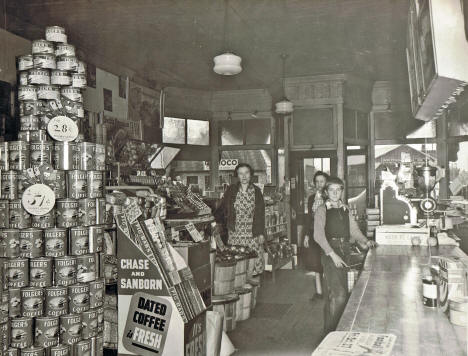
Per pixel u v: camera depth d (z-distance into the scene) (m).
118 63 7.38
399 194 4.63
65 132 3.17
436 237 4.17
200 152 9.62
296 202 8.98
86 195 3.19
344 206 4.10
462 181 5.43
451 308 1.91
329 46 6.82
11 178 3.06
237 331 4.32
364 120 9.01
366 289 2.52
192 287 3.13
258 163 9.46
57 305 3.02
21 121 3.32
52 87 3.37
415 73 2.79
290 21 5.82
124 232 3.02
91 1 5.26
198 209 4.21
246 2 5.29
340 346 1.64
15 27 5.30
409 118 8.76
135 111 7.90
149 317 2.95
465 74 1.83
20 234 3.01
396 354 1.56
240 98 9.58
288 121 8.98
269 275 6.78
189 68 8.08
